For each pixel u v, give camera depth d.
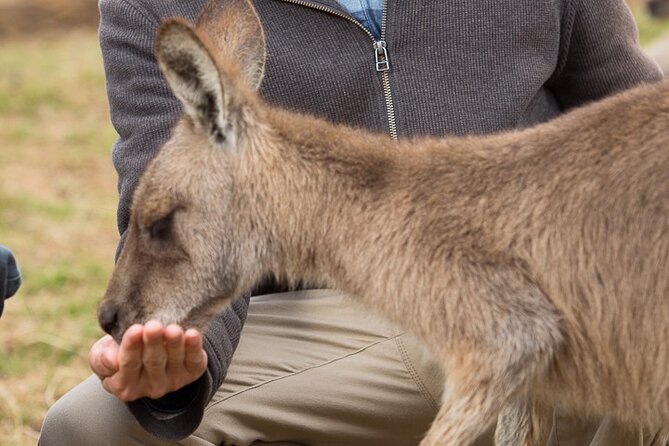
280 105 9.16
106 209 19.72
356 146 8.07
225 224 8.02
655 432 8.23
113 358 8.02
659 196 7.36
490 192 7.68
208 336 8.42
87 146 23.50
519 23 9.34
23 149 23.14
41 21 35.88
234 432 9.01
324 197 8.00
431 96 9.23
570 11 9.68
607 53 9.83
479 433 7.54
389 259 7.80
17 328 14.73
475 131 9.24
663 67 21.58
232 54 8.52
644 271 7.40
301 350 9.12
